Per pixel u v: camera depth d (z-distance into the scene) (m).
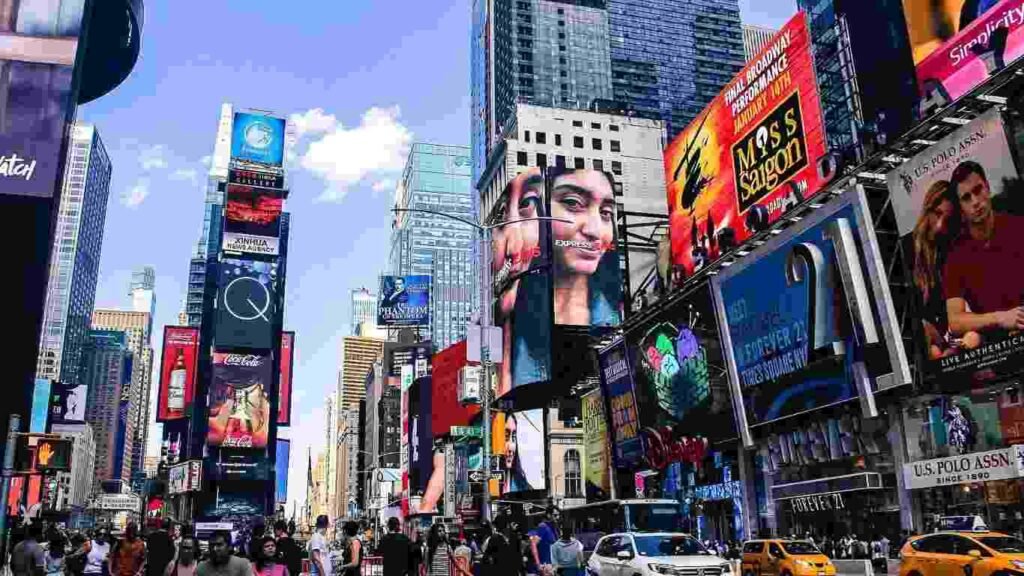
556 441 81.81
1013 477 31.36
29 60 48.78
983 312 32.72
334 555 33.66
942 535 21.81
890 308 37.22
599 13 192.00
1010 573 19.09
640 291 84.00
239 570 10.97
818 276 40.88
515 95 177.25
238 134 136.62
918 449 37.31
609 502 39.78
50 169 47.44
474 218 194.25
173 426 146.88
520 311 86.56
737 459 52.34
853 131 75.44
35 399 117.62
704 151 59.91
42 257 48.44
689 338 53.47
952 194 33.81
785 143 50.72
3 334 47.91
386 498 150.88
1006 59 37.34
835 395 40.66
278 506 155.12
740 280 47.19
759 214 52.78
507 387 87.06
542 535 19.45
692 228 60.78
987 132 31.92
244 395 124.62
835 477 42.00
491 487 26.08
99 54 64.19
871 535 40.03
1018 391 32.25
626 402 63.12
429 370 146.38
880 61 57.69
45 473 21.23
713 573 20.36
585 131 125.00
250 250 131.00
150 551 16.34
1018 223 31.05
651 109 188.62
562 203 88.44
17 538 20.98
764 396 46.12
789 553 28.84
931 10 41.75
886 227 39.53
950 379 34.59
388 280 182.75
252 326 127.31
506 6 187.50
